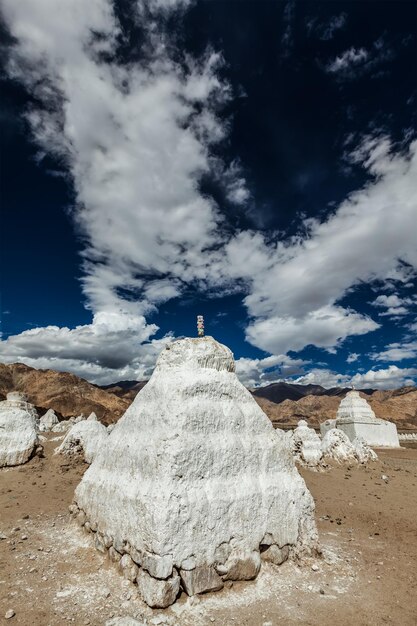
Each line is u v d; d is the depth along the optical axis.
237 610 7.80
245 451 10.20
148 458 9.45
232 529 9.00
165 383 10.51
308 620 7.57
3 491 17.25
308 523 10.48
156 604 7.65
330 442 30.67
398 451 41.06
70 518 12.38
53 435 37.31
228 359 11.61
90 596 8.11
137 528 8.70
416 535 13.28
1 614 7.41
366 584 9.23
